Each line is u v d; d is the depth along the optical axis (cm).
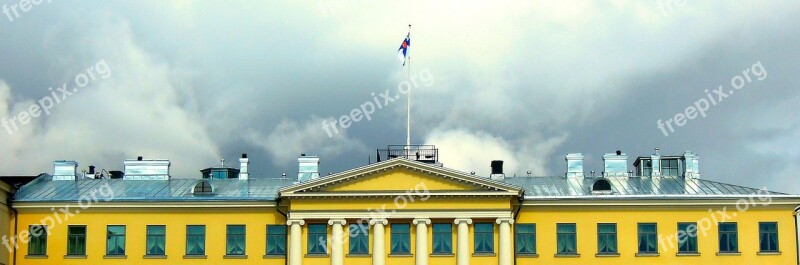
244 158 9100
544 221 8338
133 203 8381
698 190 8550
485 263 8194
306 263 8238
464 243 8175
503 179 8925
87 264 8356
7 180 9150
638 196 8288
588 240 8300
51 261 8356
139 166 9119
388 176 8256
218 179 9025
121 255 8356
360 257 8212
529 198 8288
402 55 8981
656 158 9012
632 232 8306
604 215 8331
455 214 8206
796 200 8269
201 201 8369
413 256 8212
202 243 8369
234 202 8362
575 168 8988
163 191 8688
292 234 8231
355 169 8206
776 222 8294
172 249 8362
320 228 8300
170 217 8406
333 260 8188
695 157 8975
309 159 9075
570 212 8344
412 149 8738
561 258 8275
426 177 8244
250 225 8375
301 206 8256
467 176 8188
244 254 8338
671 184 8750
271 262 8312
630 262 8262
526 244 8312
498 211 8200
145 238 8375
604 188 8531
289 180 9000
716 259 8256
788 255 8244
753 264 8238
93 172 9544
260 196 8494
